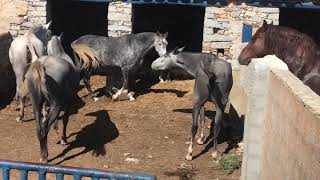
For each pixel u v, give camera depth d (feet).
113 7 32.73
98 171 9.20
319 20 43.16
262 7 32.19
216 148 20.77
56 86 18.67
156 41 29.37
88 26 43.73
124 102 29.27
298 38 17.57
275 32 18.12
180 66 20.97
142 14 43.52
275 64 15.55
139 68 31.60
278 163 12.67
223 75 20.26
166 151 21.76
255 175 16.63
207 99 20.13
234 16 32.55
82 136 23.27
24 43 24.71
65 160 20.24
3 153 20.65
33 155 20.59
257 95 16.20
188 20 43.19
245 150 17.24
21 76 25.11
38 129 18.95
